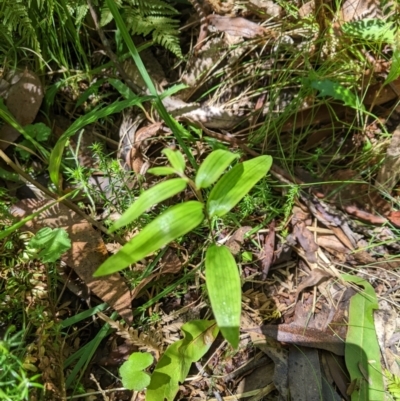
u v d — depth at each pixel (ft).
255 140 2.00
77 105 2.02
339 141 2.05
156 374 1.53
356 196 1.92
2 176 1.86
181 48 2.18
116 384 1.61
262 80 2.11
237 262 1.81
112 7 1.49
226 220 1.86
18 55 2.08
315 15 1.99
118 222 1.00
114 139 2.05
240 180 1.15
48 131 1.92
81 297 1.74
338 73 2.02
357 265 1.83
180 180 1.06
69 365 1.62
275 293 1.78
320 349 1.65
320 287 1.78
